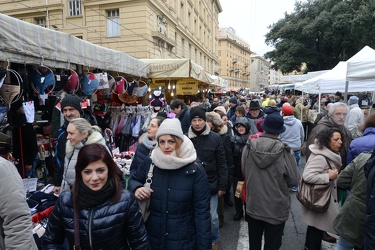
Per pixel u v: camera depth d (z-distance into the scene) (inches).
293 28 1047.0
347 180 89.3
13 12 660.1
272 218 91.0
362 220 82.0
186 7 983.0
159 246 74.2
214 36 1684.3
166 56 732.7
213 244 118.3
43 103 139.1
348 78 177.2
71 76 147.9
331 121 136.9
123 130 221.1
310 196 99.3
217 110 183.8
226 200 176.7
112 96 234.8
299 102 392.2
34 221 101.1
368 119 113.3
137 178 82.4
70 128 92.1
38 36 117.3
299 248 122.5
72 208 59.3
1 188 53.6
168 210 73.9
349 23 872.3
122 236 61.5
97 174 57.8
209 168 114.8
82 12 626.2
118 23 629.6
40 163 166.4
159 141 76.0
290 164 92.7
